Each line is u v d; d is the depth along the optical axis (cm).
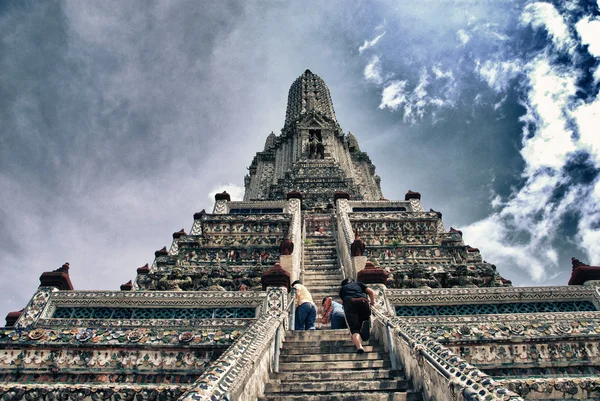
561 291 992
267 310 912
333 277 1388
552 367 796
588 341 820
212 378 404
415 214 1781
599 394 688
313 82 4728
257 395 524
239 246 1493
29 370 773
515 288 1002
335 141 3403
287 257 1143
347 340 796
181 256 1458
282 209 1970
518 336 823
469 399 356
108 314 948
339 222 1717
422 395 514
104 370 770
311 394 559
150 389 684
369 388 566
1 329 823
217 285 1143
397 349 662
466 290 1002
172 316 944
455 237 1752
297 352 754
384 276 1038
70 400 677
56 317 939
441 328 852
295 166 2916
